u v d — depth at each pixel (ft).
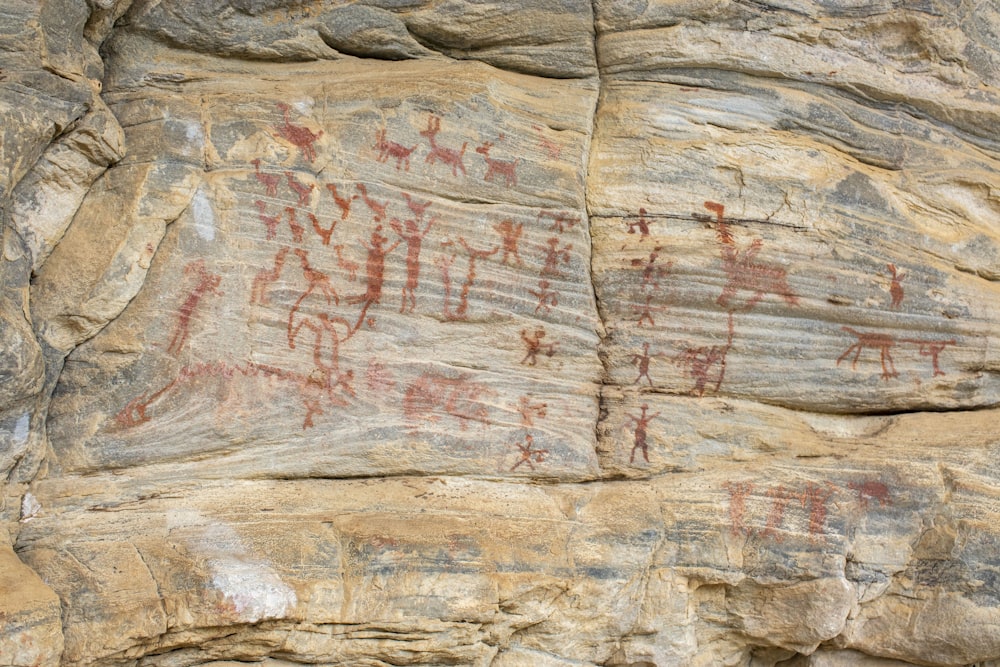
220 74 18.49
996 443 19.83
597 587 17.95
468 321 19.06
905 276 20.39
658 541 18.66
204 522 16.96
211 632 15.87
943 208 21.01
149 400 17.21
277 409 17.97
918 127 21.13
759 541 18.98
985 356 20.61
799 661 20.04
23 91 15.94
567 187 19.54
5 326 15.53
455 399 18.92
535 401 19.35
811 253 20.04
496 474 18.99
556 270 19.51
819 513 19.20
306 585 16.40
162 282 17.34
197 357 17.51
